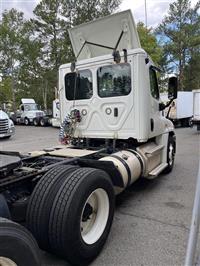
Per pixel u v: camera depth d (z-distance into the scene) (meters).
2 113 15.80
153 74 5.73
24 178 3.28
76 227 2.94
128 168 4.49
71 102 5.93
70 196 2.95
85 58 6.01
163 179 6.56
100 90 5.50
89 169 3.37
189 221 4.21
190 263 2.31
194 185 6.05
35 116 27.28
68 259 3.01
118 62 5.07
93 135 5.67
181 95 21.36
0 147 12.30
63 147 5.56
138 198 5.28
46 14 34.16
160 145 6.38
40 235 2.99
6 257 2.21
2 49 33.75
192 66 49.88
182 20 48.44
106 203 3.51
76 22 33.00
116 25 5.40
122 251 3.41
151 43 31.88
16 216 3.13
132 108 5.20
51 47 34.53
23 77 36.34
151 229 3.97
